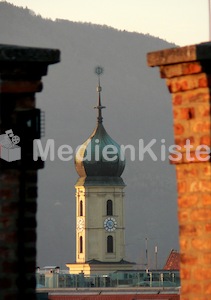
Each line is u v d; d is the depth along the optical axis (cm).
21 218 2703
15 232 2700
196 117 2769
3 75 2745
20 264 2689
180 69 2781
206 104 2762
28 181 2716
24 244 2698
